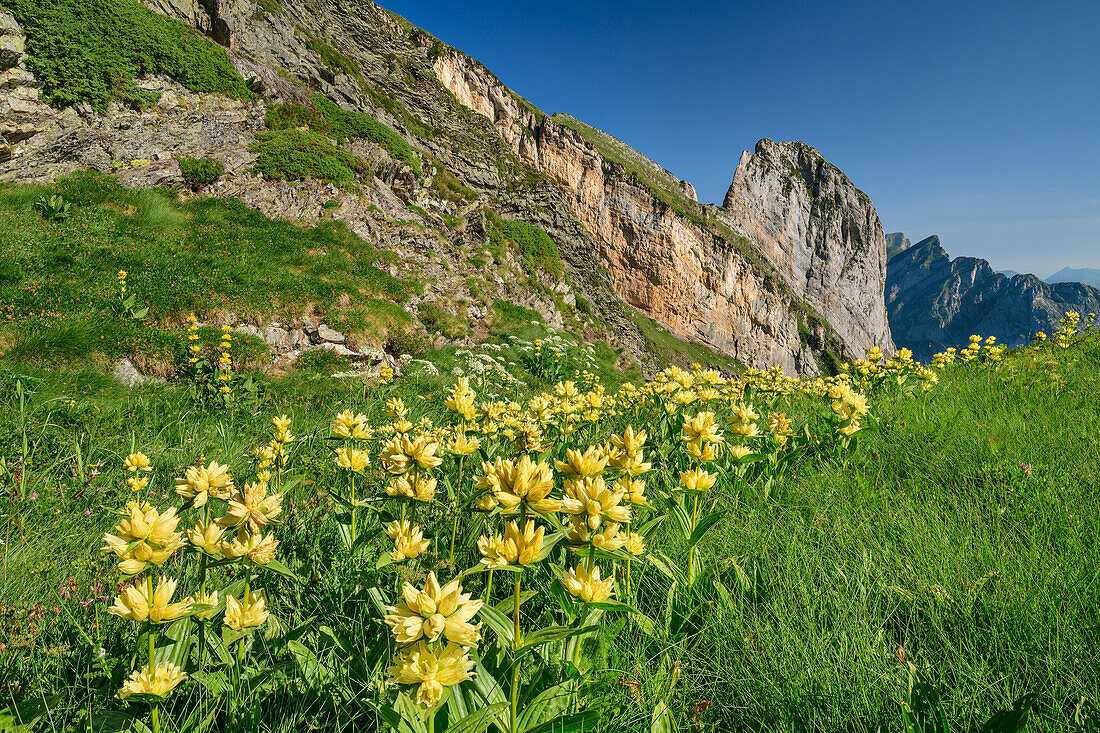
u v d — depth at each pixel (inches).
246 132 741.9
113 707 60.0
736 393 211.9
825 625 72.7
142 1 815.1
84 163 586.2
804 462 146.3
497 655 57.7
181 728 54.4
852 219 4894.2
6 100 585.0
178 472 167.9
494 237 1049.5
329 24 1406.3
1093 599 72.7
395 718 42.3
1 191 480.1
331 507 121.1
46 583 92.4
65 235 428.1
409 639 41.4
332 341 423.8
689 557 87.7
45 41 633.0
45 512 129.0
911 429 158.1
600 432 187.3
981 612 74.5
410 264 681.6
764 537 101.6
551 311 919.7
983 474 122.5
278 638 70.4
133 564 51.9
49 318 306.7
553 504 55.0
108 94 666.2
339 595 84.1
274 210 628.7
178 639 58.1
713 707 64.9
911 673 62.4
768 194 4367.6
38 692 60.1
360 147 903.7
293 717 57.1
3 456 155.8
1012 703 57.7
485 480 58.0
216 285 414.6
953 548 89.4
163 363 311.9
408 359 465.7
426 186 1013.2
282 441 117.1
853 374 243.4
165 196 575.8
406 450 75.4
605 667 65.5
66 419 208.7
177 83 759.1
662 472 136.0
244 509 61.9
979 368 274.4
